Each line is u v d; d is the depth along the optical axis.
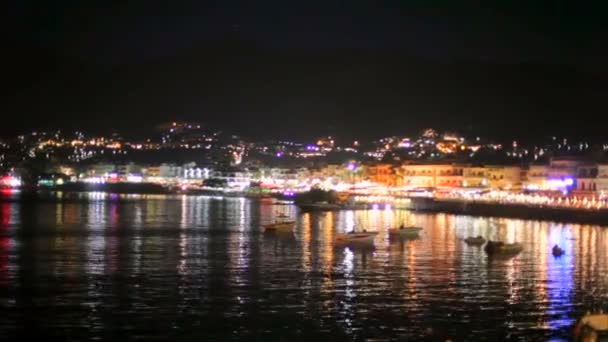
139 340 45.94
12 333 47.19
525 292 60.50
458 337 47.00
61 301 55.88
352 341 46.00
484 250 89.50
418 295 58.88
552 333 47.94
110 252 85.38
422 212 184.25
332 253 85.81
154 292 59.59
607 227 130.00
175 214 165.38
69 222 134.50
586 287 63.00
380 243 98.31
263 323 49.94
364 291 60.44
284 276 67.69
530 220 151.62
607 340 45.53
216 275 68.06
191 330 48.19
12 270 70.31
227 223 135.88
